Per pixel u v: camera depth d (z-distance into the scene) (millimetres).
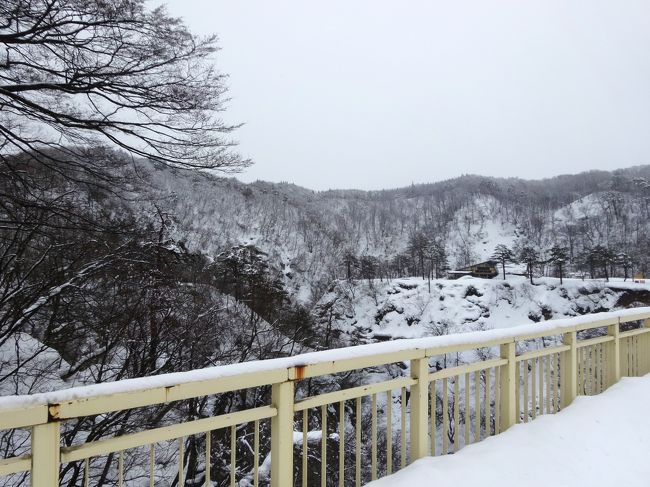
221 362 14141
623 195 113312
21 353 8227
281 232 84750
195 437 10570
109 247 8125
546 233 111625
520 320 51906
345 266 73250
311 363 2178
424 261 84438
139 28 5719
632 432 3342
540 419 3471
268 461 6750
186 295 13070
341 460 2348
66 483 6969
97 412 1549
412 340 2746
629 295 50344
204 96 6258
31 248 8391
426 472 2443
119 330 9258
